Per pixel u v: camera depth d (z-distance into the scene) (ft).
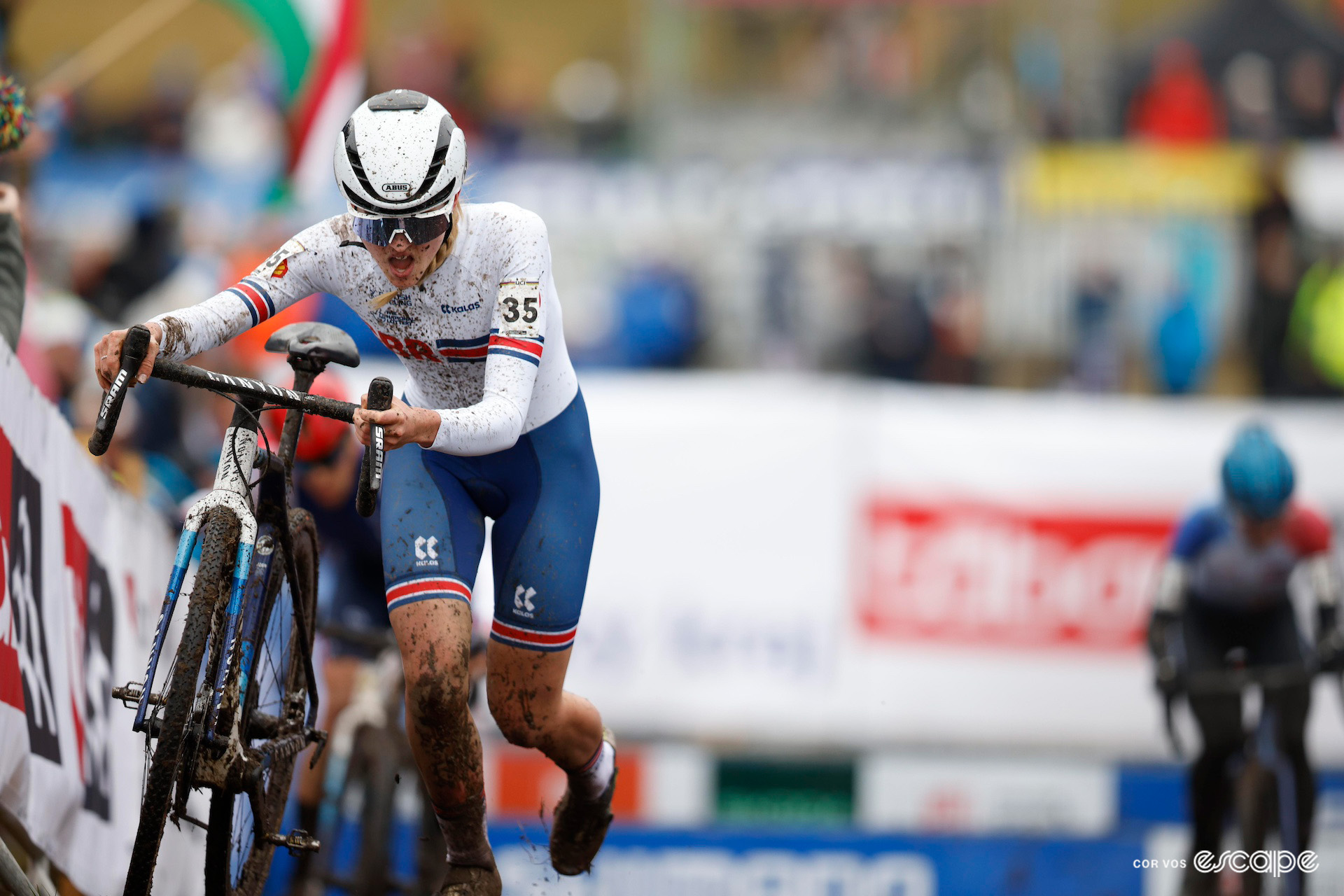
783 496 84.69
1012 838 71.87
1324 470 83.76
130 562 50.83
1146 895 70.85
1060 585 84.48
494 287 34.42
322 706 57.11
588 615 83.87
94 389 67.77
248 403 33.96
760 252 114.21
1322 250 112.57
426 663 34.01
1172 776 80.07
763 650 83.82
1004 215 113.91
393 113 32.07
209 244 104.22
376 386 30.42
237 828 34.42
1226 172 113.29
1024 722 83.61
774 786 81.87
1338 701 80.59
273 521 34.71
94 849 43.70
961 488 84.89
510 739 38.40
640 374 111.96
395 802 56.18
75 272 102.94
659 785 81.97
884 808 81.20
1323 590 69.21
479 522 36.88
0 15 58.08
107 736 46.11
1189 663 70.28
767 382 106.52
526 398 33.35
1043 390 112.06
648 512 84.43
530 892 73.26
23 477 38.22
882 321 111.55
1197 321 111.96
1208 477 84.94
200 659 30.22
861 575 84.28
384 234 32.07
